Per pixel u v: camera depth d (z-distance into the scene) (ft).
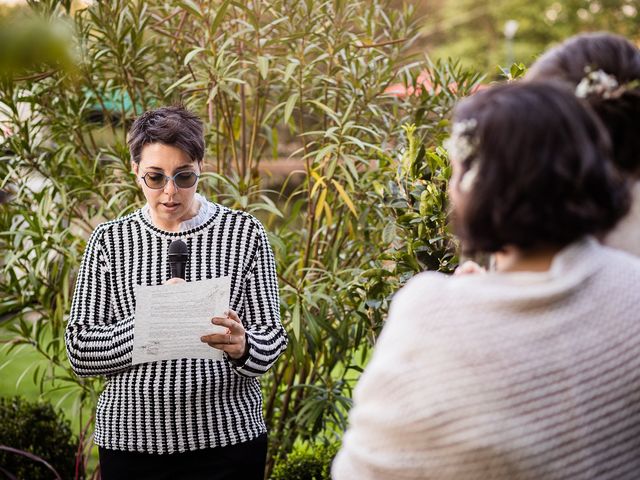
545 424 3.23
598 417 3.27
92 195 10.12
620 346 3.34
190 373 6.73
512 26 47.83
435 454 3.31
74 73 2.97
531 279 3.44
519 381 3.25
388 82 10.14
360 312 8.39
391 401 3.42
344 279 9.67
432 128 9.73
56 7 9.36
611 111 4.36
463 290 3.45
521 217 3.37
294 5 9.51
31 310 10.43
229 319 6.36
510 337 3.31
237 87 10.64
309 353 9.21
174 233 6.98
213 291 6.38
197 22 10.14
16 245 10.19
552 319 3.34
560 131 3.37
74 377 10.02
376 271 7.98
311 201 10.00
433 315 3.43
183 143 6.72
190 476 6.82
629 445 3.33
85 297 6.97
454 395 3.27
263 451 7.14
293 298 9.62
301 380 9.98
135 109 10.19
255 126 10.12
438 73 9.91
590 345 3.32
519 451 3.20
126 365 6.65
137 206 9.77
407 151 7.84
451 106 9.89
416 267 7.56
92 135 10.55
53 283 10.09
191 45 10.23
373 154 9.70
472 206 3.46
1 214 10.00
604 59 4.54
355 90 9.68
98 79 10.27
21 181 10.03
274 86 10.71
